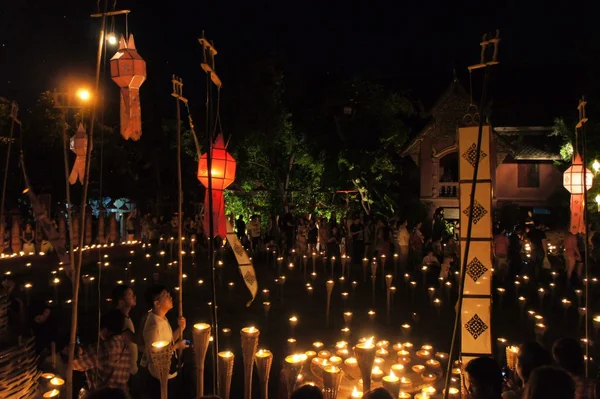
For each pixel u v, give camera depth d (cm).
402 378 600
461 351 485
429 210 2700
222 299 1330
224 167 536
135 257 2006
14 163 1789
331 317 1175
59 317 1105
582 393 400
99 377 504
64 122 488
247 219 2323
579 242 1681
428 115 2716
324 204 2364
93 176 2141
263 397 465
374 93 2408
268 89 2247
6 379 509
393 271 1739
